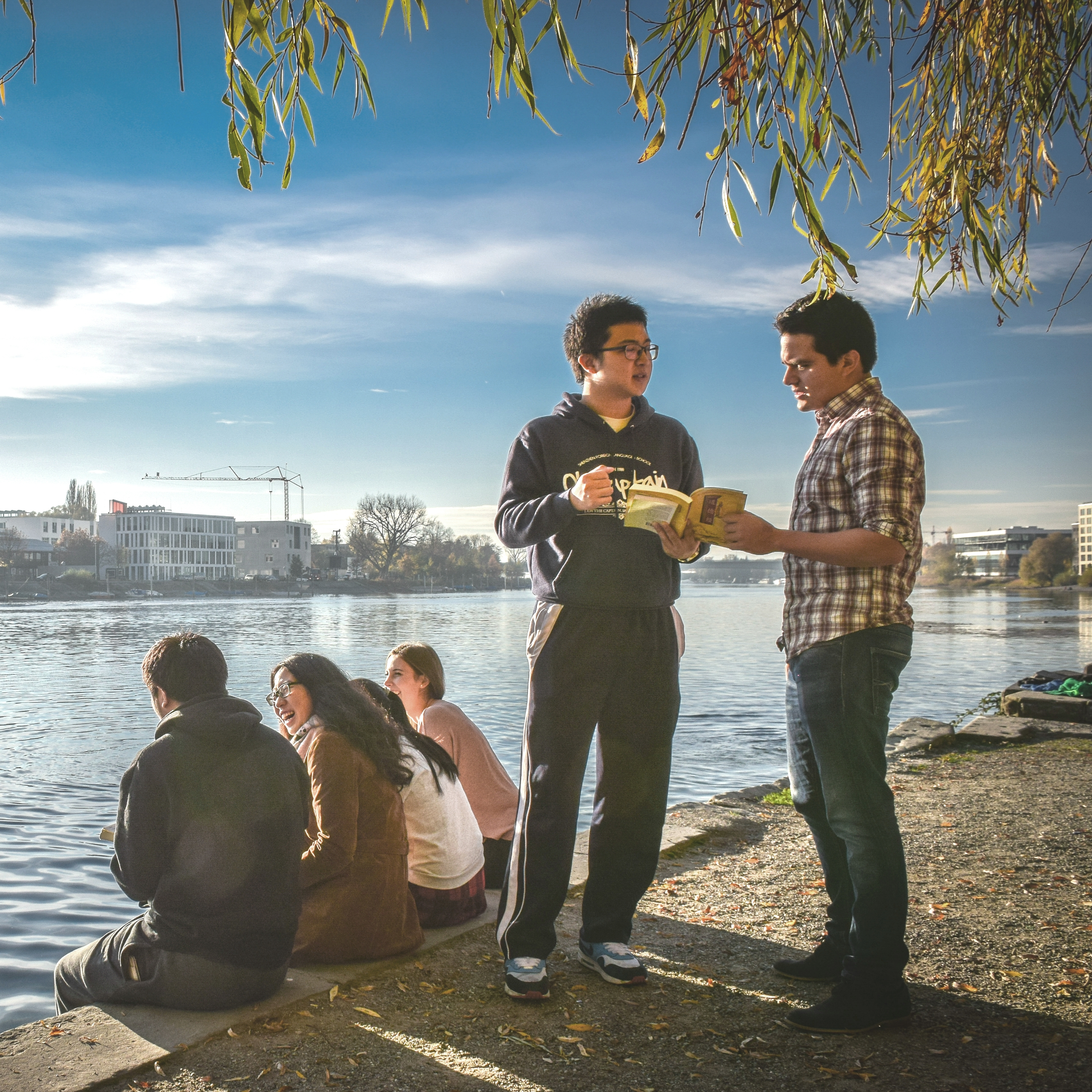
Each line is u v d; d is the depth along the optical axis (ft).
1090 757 24.90
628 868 10.25
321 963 10.20
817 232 7.96
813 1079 7.77
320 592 506.07
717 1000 9.46
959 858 14.94
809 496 9.06
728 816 18.54
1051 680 36.58
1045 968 10.25
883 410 8.68
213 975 8.77
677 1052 8.29
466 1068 7.95
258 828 8.93
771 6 8.11
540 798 9.91
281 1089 7.54
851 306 8.98
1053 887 13.33
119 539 545.85
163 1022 8.61
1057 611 242.17
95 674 80.48
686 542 8.80
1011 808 18.76
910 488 8.57
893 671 8.68
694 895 13.29
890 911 8.58
